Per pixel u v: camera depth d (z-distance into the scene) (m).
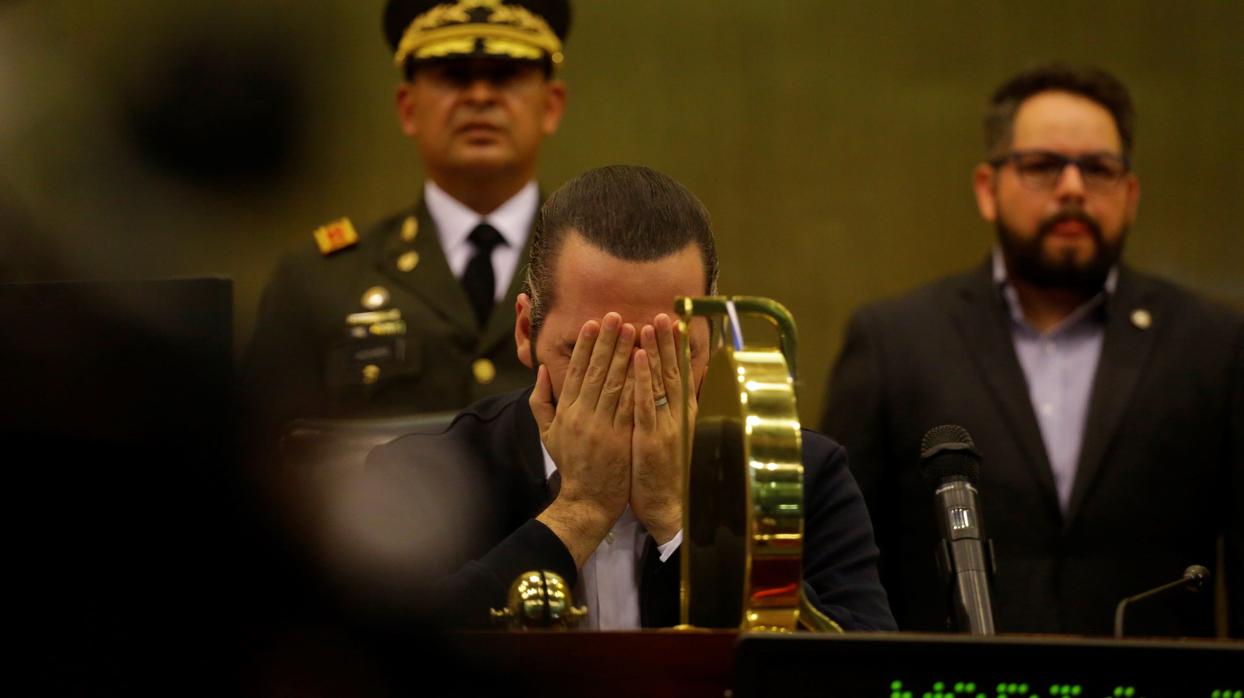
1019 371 13.00
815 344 24.70
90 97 11.12
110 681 4.30
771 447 5.24
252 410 8.19
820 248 24.86
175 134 10.84
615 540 7.38
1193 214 24.91
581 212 7.11
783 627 5.21
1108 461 12.54
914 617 12.62
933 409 12.94
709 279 7.19
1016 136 13.49
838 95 25.09
